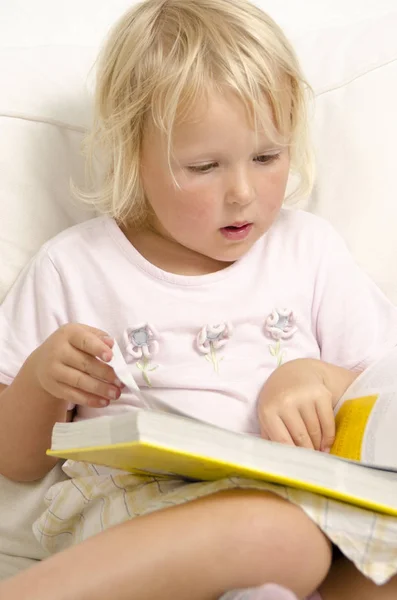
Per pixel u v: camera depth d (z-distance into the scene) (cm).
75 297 133
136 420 89
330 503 98
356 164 150
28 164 143
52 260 135
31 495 132
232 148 121
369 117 152
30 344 133
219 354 130
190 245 129
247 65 121
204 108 120
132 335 129
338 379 126
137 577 92
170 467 100
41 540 123
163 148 124
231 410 126
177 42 124
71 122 147
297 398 121
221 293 132
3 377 132
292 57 129
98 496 118
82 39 168
